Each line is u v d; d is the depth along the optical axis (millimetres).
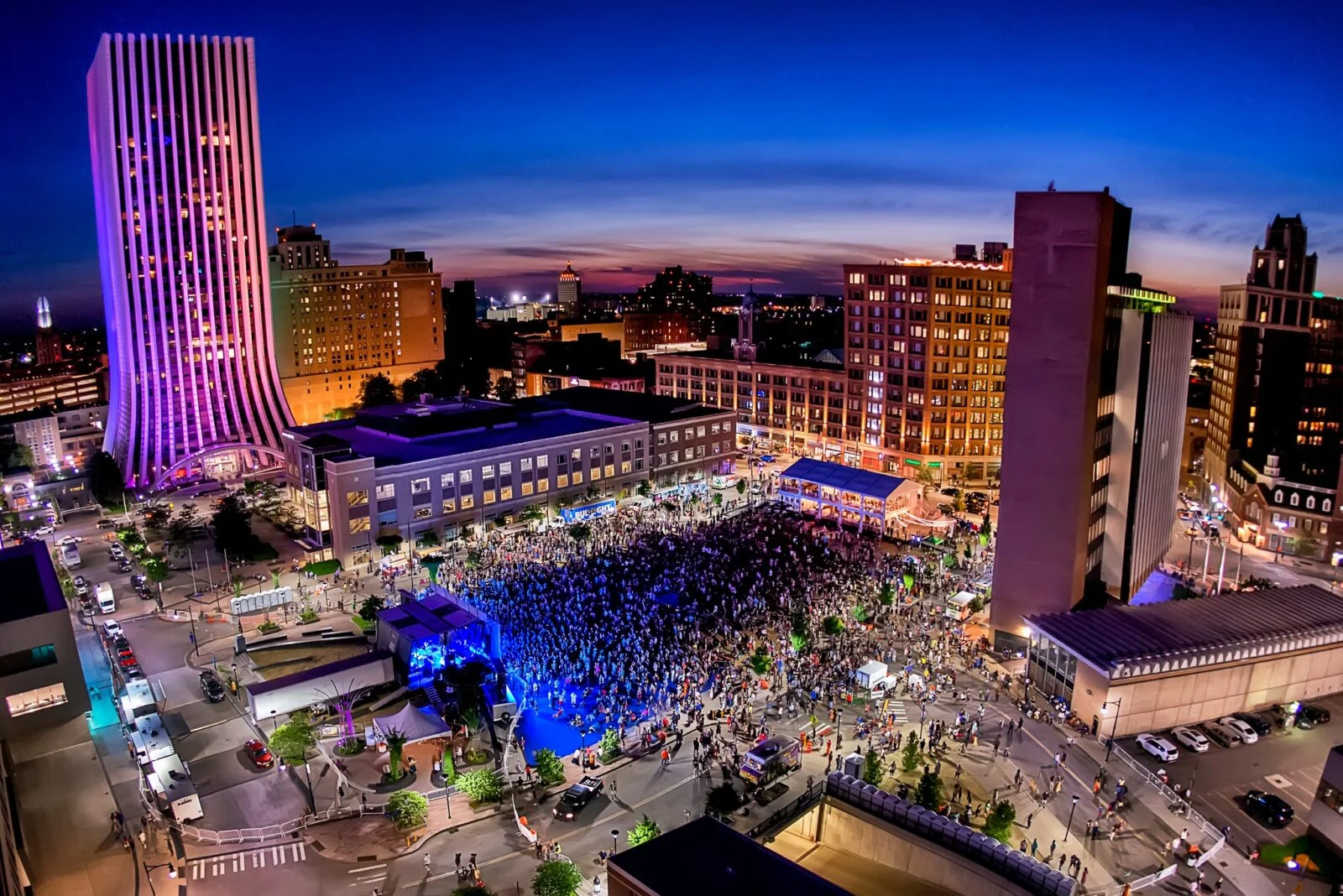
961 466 169250
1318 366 160000
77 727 75250
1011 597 97375
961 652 94438
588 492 153750
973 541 132750
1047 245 90500
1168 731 79750
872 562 122938
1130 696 77500
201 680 88000
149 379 175750
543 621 97750
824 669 88250
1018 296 92625
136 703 80312
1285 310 156125
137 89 169375
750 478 176875
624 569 118250
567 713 81125
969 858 52062
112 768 70688
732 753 73688
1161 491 117500
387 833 64312
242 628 101688
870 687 83625
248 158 181875
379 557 126375
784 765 70312
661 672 87125
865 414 181250
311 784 70688
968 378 166625
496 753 74750
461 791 69062
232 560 124938
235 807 67625
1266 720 82062
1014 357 93562
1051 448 93000
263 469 180875
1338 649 86125
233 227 181875
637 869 41594
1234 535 140250
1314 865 61125
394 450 138500
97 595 106500
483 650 92188
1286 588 98375
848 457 186625
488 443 143750
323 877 59625
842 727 78625
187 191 176125
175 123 173375
